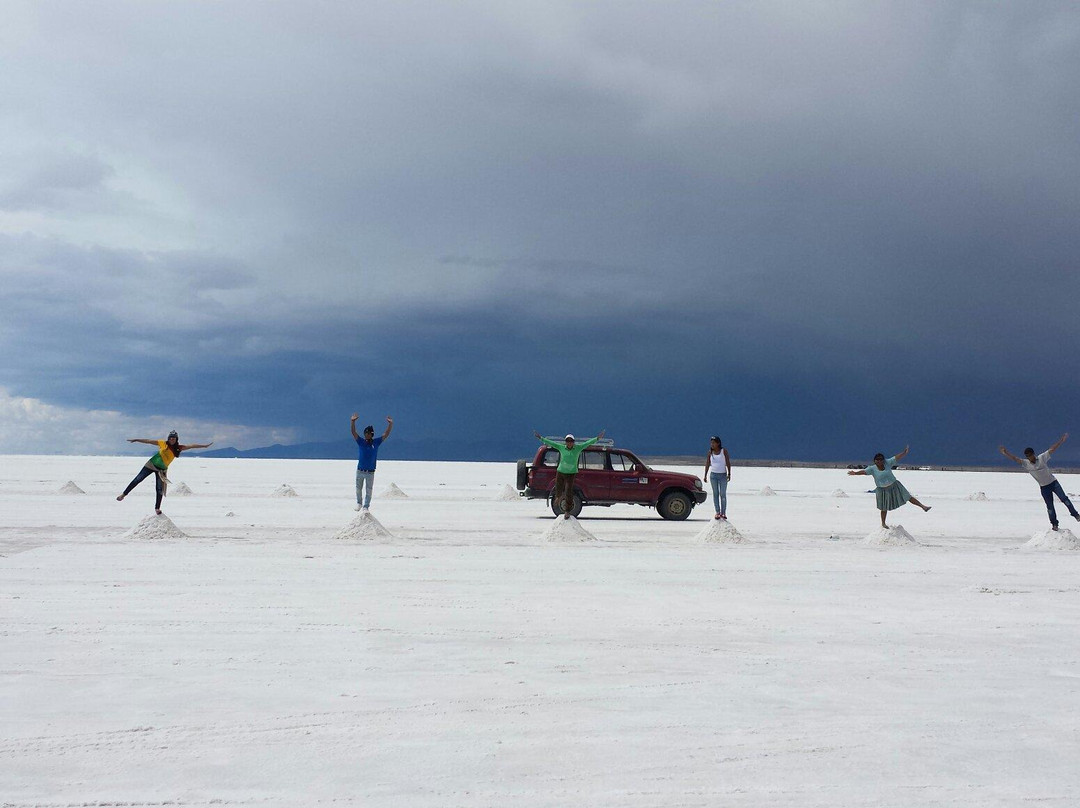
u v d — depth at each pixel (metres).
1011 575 12.48
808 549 15.79
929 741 4.96
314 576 11.38
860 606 9.62
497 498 32.41
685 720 5.32
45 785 4.20
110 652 7.01
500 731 5.08
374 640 7.57
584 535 16.67
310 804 3.99
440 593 10.15
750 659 7.00
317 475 55.56
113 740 4.86
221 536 16.33
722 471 18.03
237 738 4.91
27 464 70.12
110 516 20.55
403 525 20.00
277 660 6.80
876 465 17.45
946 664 6.90
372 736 4.97
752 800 4.07
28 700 5.62
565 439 18.22
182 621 8.30
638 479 23.00
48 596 9.64
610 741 4.91
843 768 4.52
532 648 7.32
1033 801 4.09
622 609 9.24
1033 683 6.32
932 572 12.71
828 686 6.18
